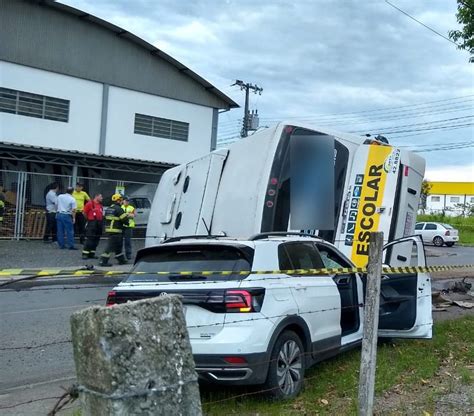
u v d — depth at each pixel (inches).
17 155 838.5
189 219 403.5
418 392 206.8
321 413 184.1
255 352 186.1
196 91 1066.1
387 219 371.9
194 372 106.7
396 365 239.5
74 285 478.3
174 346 104.3
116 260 634.2
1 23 826.2
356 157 386.9
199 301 190.5
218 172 390.3
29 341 292.2
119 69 959.0
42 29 868.0
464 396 200.8
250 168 366.0
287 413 184.5
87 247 622.5
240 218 360.2
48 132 880.3
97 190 899.4
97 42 930.1
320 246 255.1
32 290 449.7
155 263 214.8
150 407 99.0
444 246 1412.4
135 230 869.8
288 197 356.8
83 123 917.8
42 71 871.7
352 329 259.3
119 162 929.5
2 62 830.5
